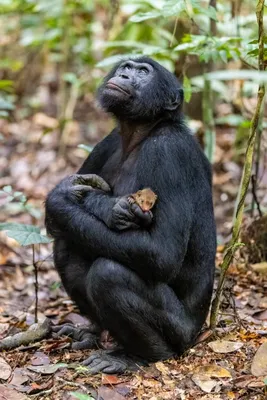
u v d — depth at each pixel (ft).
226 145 64.18
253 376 29.99
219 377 30.19
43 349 33.35
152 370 31.07
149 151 31.35
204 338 33.88
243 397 28.68
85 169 35.94
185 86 41.55
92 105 78.38
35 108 79.00
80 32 74.43
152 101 32.63
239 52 39.27
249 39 41.88
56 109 79.56
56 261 33.78
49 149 69.87
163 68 33.50
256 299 39.01
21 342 33.96
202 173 32.58
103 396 28.53
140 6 58.80
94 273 30.30
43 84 83.30
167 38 52.08
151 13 39.88
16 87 82.07
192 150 32.14
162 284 31.19
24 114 77.77
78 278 33.12
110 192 33.22
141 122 33.30
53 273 47.75
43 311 40.65
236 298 39.19
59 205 31.42
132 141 33.71
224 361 31.76
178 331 31.83
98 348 33.86
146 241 29.84
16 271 47.85
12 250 51.01
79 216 30.81
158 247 29.91
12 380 30.07
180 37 50.75
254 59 42.91
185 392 29.22
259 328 35.09
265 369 30.09
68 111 70.74
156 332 31.30
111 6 53.98
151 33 60.08
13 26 84.48
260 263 43.06
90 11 74.02
